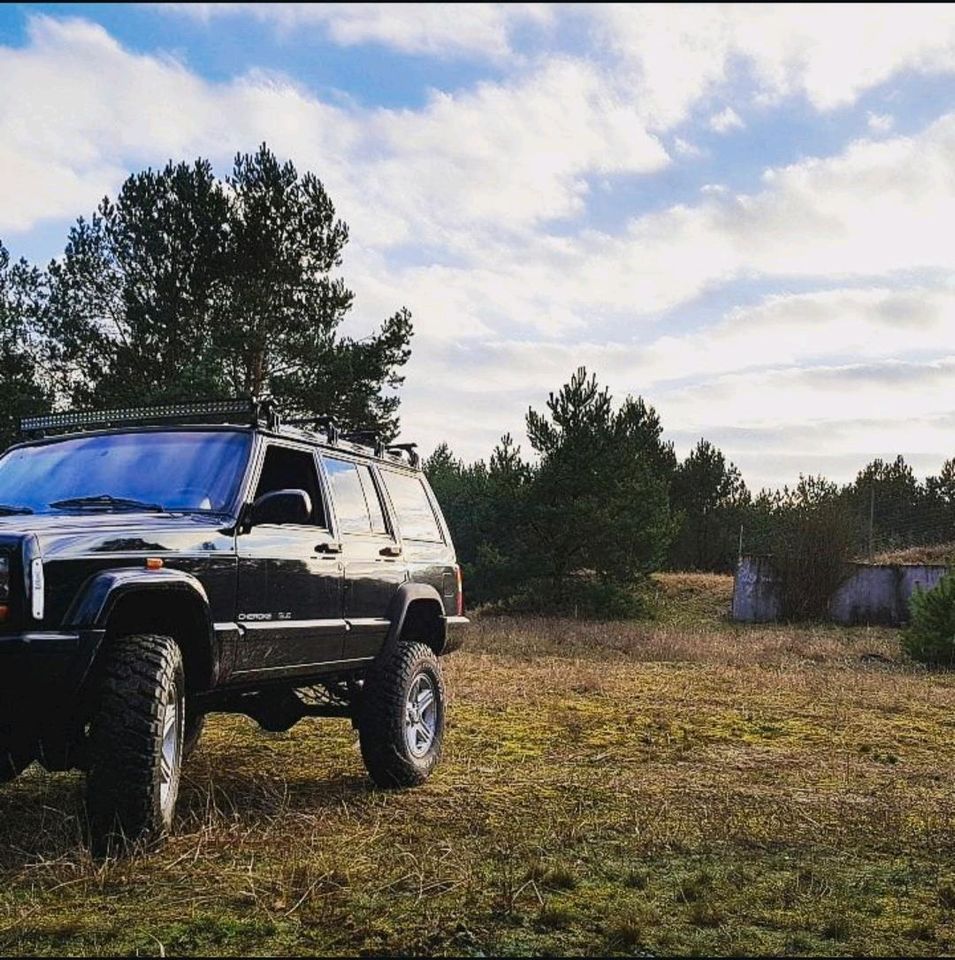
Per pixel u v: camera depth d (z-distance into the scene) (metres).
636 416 31.23
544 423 27.78
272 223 26.39
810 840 4.81
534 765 6.76
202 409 5.60
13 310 27.58
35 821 4.89
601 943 3.31
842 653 17.56
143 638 4.40
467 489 35.59
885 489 40.06
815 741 8.05
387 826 4.89
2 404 25.91
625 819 5.14
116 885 3.84
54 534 4.20
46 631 4.00
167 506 5.09
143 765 4.14
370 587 6.06
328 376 25.44
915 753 7.60
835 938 3.44
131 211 26.78
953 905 3.83
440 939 3.30
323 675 5.61
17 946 3.22
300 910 3.57
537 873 4.03
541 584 27.05
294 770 6.45
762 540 37.50
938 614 15.83
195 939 3.29
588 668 13.79
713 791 5.97
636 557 27.41
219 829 4.61
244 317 25.97
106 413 5.81
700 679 12.75
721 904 3.78
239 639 4.83
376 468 6.68
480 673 12.91
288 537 5.37
